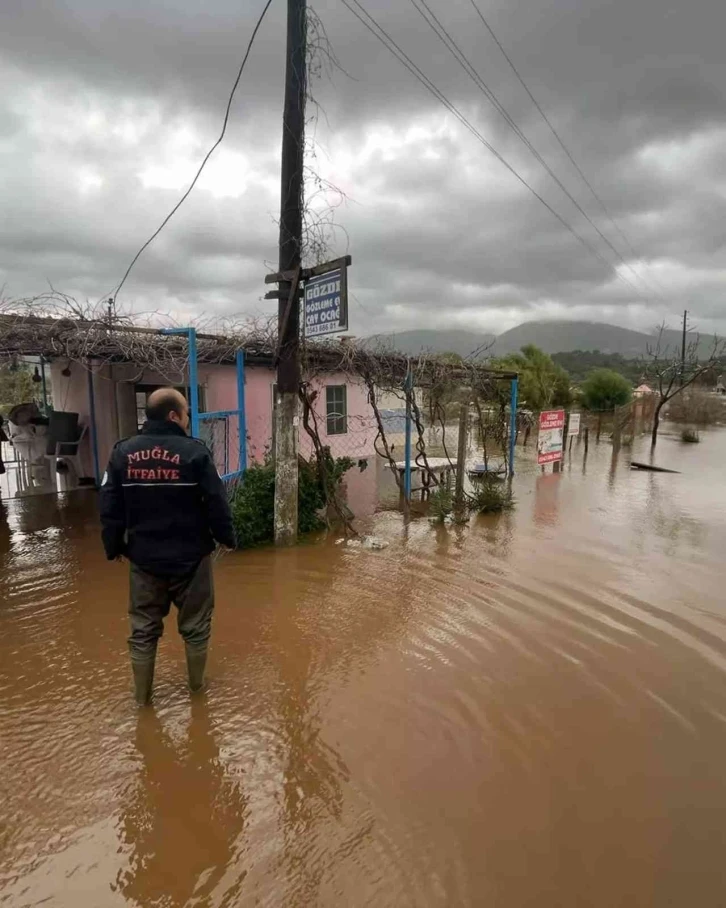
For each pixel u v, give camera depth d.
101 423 10.69
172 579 3.47
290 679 3.95
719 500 10.36
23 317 5.94
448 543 7.45
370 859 2.43
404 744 3.25
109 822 2.62
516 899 2.24
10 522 8.16
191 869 2.36
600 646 4.55
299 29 6.42
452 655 4.36
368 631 4.75
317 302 6.71
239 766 3.02
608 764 3.11
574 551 7.16
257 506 7.27
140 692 3.54
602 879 2.35
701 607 5.39
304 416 7.89
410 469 9.61
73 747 3.16
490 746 3.25
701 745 3.30
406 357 9.48
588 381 29.66
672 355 39.81
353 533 7.76
